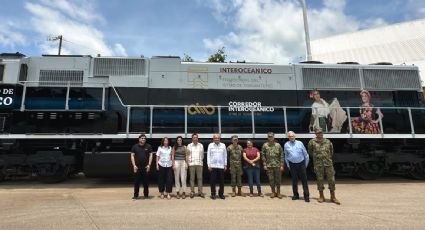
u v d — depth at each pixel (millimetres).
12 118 9258
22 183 9719
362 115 10594
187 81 10352
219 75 10523
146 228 4801
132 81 10055
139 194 8086
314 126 10344
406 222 5176
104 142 9609
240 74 10594
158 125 9977
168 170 7676
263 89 10555
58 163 9203
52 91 9664
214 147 7840
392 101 10922
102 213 5820
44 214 5738
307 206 6555
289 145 7566
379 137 10125
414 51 22359
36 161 9117
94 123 9461
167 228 4797
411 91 11070
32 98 9531
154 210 6098
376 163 10398
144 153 7633
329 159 7133
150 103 10047
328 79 10781
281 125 10344
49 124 9383
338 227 4875
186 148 7965
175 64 10422
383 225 4984
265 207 6426
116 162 9094
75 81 9859
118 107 9797
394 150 10547
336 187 9203
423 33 22984
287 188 9180
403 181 10375
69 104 9578
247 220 5312
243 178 10562
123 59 10242
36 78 9789
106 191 8500
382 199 7320
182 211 6012
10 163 9102
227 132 10125
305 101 10586
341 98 10688
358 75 10906
